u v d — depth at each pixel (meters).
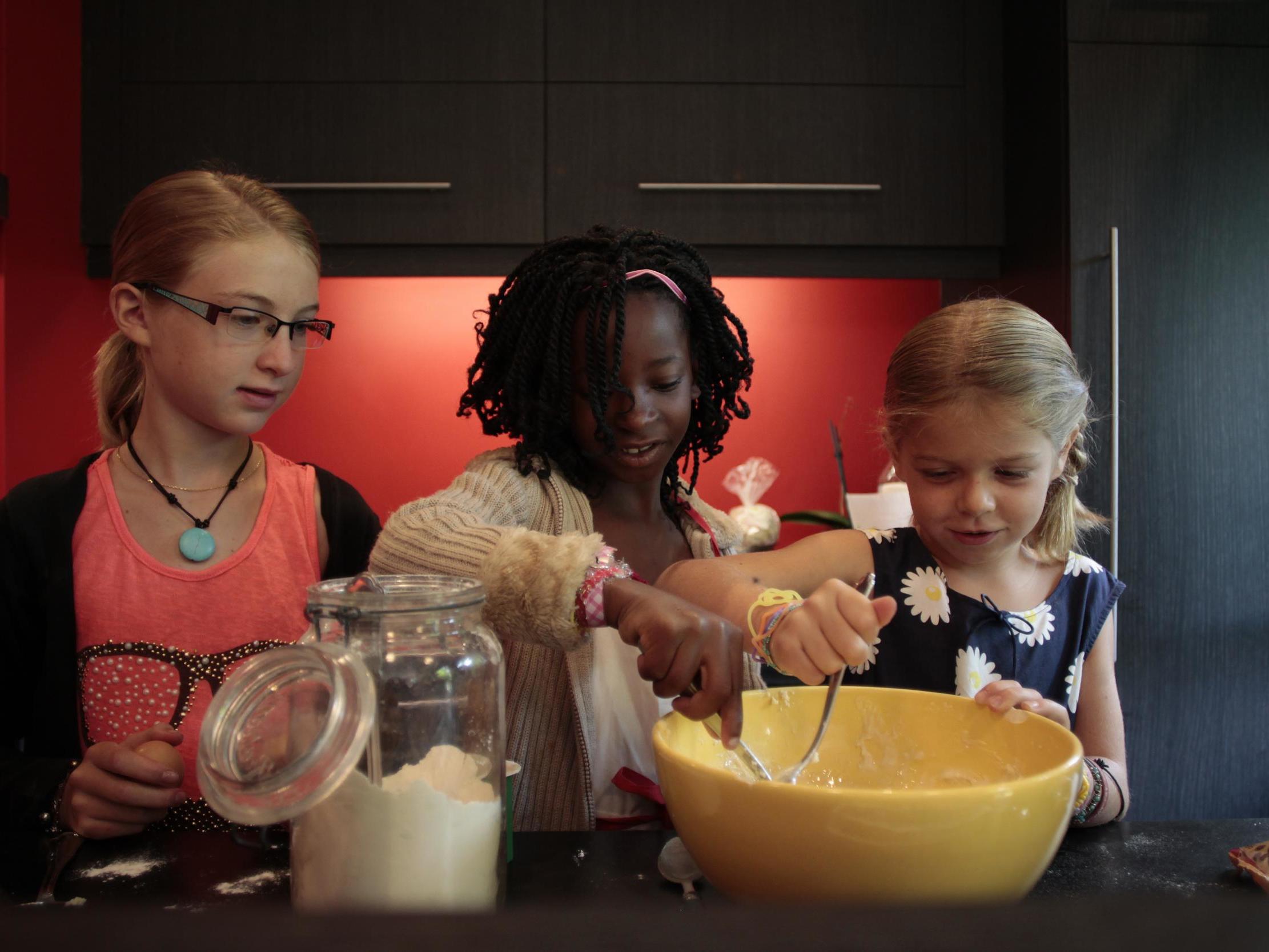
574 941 0.23
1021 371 0.81
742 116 2.05
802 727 0.65
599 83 2.03
